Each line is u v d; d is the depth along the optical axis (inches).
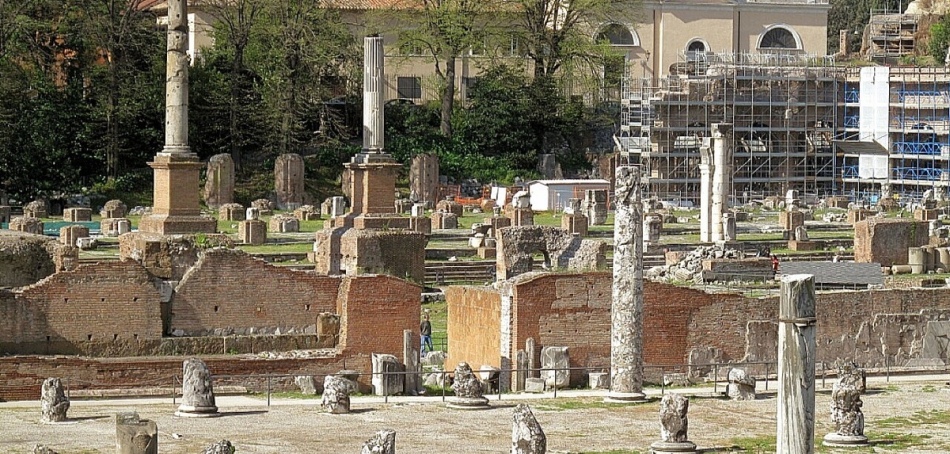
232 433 2201.0
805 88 7278.5
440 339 3427.7
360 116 7214.6
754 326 2999.5
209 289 2824.8
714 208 4931.1
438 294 3964.1
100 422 2260.1
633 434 2287.2
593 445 2201.0
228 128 6722.4
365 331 2760.8
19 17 6437.0
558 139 7445.9
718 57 7485.2
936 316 3216.0
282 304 2861.7
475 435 2233.0
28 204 5733.3
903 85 7249.0
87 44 6535.4
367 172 4296.3
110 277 2714.1
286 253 4414.4
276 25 6766.7
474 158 7180.1
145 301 2731.3
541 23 7500.0
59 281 2687.0
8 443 2087.8
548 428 2332.7
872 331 3166.8
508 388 2827.3
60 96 6338.6
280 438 2170.3
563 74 7470.5
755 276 3870.6
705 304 2982.3
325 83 7126.0
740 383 2628.0
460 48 7278.5
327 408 2399.1
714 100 7111.2
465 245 4778.5
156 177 3442.4
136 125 6505.9
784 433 1555.1
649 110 7057.1
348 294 2755.9
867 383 2893.7
